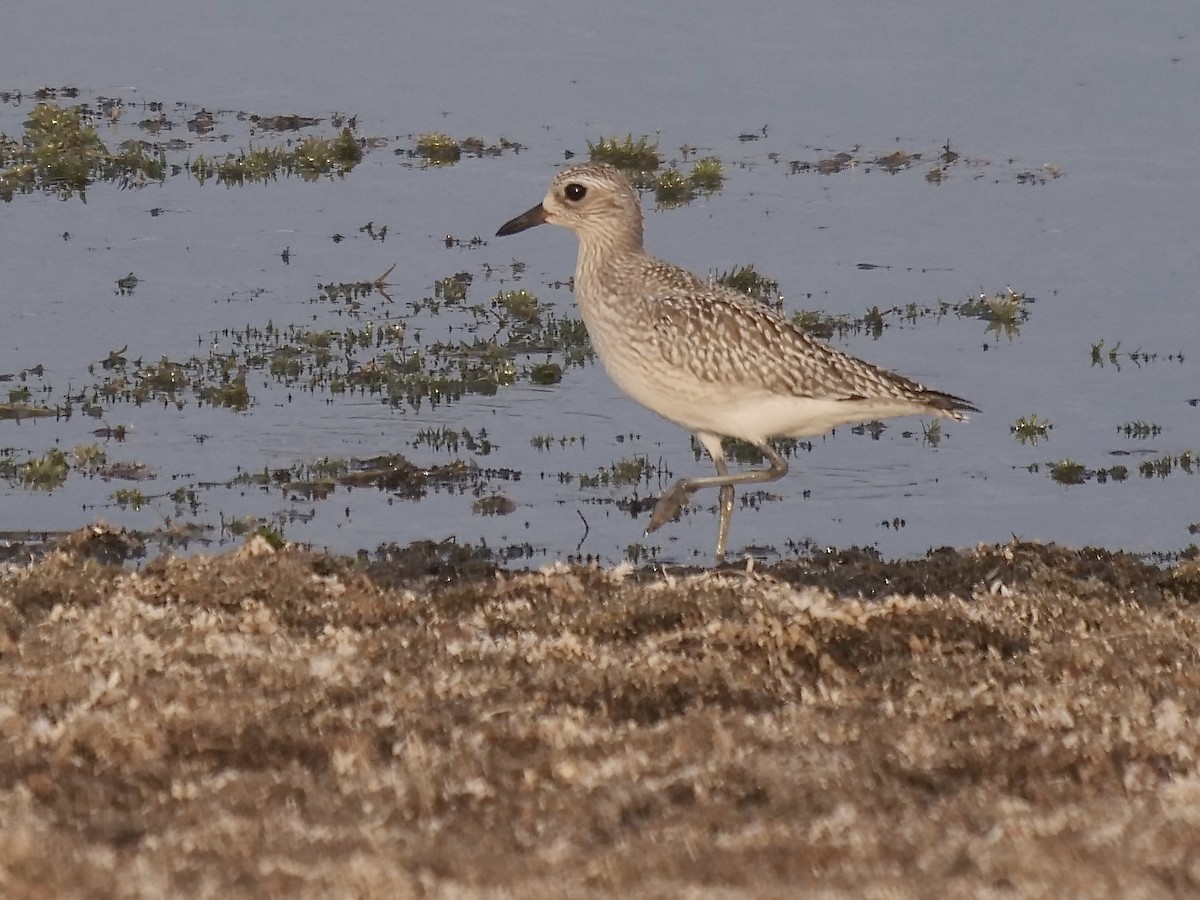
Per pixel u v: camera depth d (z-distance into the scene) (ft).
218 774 31.12
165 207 78.84
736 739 32.40
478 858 28.02
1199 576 45.24
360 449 58.29
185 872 27.14
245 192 81.10
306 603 40.88
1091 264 75.31
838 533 53.67
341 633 38.06
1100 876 27.17
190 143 86.48
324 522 52.75
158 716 32.68
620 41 102.83
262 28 104.12
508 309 69.51
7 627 38.47
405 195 81.61
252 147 85.56
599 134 89.45
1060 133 90.33
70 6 106.11
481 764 31.35
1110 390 64.34
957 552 47.67
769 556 51.62
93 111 90.27
